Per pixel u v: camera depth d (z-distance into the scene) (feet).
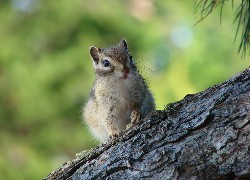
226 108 18.58
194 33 53.57
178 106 19.81
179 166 18.67
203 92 19.74
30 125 56.65
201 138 18.56
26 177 53.26
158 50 54.90
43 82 56.49
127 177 19.47
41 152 55.67
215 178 18.17
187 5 56.24
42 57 57.36
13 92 56.70
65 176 20.90
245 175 17.78
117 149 20.15
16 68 56.95
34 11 59.57
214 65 52.21
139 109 26.81
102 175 20.01
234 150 17.97
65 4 58.80
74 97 56.54
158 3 57.41
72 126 56.70
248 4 20.12
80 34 57.88
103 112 27.14
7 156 54.24
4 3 60.18
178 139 19.01
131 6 58.34
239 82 19.02
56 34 58.54
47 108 56.29
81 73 56.54
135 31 56.49
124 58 27.02
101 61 27.25
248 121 18.06
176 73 53.06
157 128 19.63
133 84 26.68
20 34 58.65
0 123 56.44
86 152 21.24
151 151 19.33
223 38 52.65
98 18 57.98
